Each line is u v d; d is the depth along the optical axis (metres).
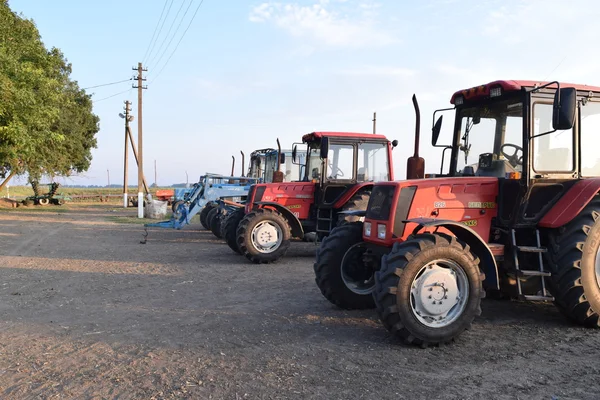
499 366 4.02
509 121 5.35
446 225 4.70
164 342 4.75
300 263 9.74
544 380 3.72
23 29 23.91
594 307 4.93
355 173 10.39
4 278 8.28
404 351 4.41
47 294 7.00
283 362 4.16
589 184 4.92
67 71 34.81
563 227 4.99
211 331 5.10
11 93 18.34
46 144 29.69
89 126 36.88
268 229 9.66
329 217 10.37
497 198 5.26
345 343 4.66
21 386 3.73
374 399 3.42
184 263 9.77
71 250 11.89
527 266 5.11
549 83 4.71
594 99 5.36
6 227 18.36
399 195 5.00
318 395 3.49
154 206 23.41
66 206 36.00
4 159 21.69
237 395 3.50
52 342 4.80
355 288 5.97
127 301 6.53
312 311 5.91
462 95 5.80
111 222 20.80
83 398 3.51
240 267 9.26
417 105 5.34
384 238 5.05
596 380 3.71
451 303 4.58
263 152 17.48
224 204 14.09
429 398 3.43
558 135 5.20
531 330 5.02
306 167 10.87
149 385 3.71
